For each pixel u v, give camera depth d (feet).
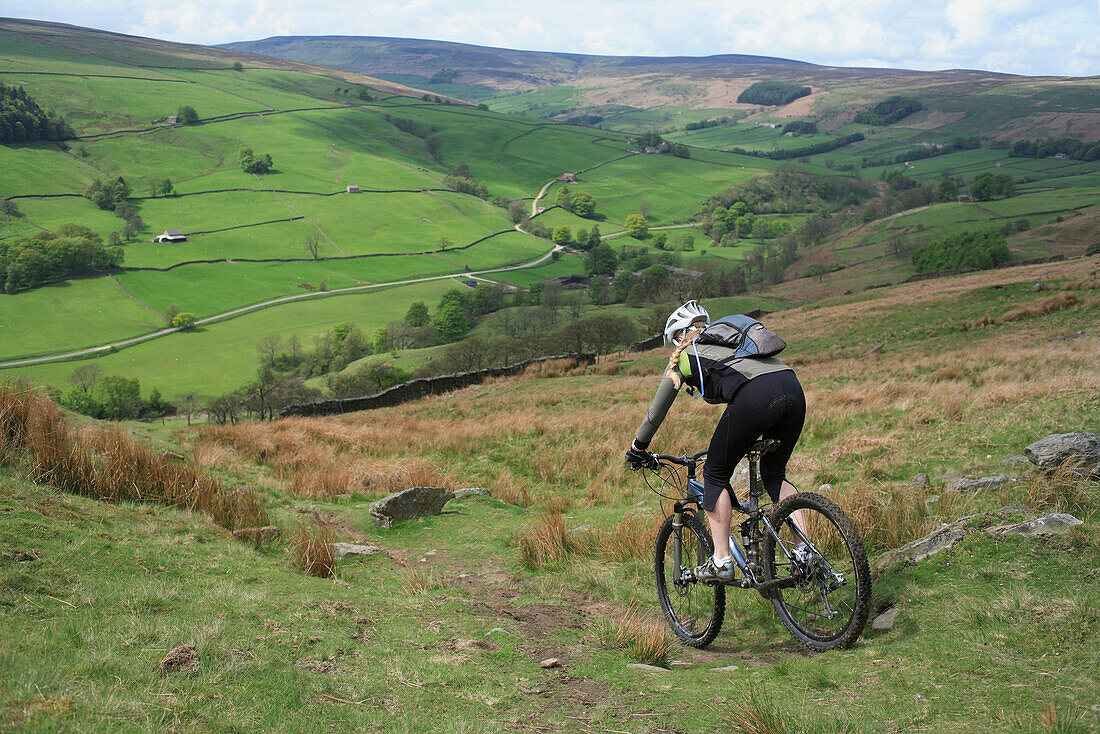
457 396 115.75
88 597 11.53
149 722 7.75
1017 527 13.00
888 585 12.70
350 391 238.48
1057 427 24.31
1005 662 9.16
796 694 9.62
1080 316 88.94
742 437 11.35
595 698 10.64
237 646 10.50
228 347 422.82
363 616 13.66
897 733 8.05
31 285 510.99
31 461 19.27
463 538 23.16
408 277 590.55
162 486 21.74
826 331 133.90
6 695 7.62
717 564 12.08
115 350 420.36
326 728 8.67
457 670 11.33
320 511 27.55
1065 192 620.08
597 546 20.57
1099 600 10.08
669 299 297.33
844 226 631.56
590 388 92.32
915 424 29.73
